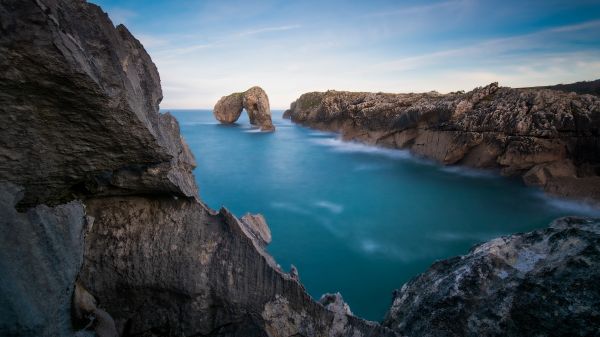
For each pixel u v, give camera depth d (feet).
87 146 18.86
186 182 27.78
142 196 25.81
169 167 23.79
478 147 133.18
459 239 83.35
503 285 25.02
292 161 178.19
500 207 103.71
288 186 128.98
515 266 26.45
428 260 71.67
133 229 25.02
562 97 117.50
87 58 16.30
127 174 23.06
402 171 150.20
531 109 118.32
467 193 116.98
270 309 25.61
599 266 21.52
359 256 72.74
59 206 17.15
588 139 105.50
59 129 17.33
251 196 116.37
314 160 179.93
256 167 163.94
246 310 25.49
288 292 25.89
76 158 19.04
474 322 24.14
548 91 122.62
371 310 54.34
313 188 126.31
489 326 23.44
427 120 160.56
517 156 116.57
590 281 21.07
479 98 146.10
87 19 17.44
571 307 20.80
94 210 24.35
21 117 15.74
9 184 15.17
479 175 133.39
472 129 132.77
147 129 20.03
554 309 21.36
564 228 26.71
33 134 16.62
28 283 14.33
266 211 100.99
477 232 87.81
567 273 22.45
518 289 23.94
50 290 15.21
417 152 166.61
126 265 24.61
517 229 89.61
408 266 68.80
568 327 20.24
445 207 104.78
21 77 14.38
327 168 160.04
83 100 16.52
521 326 22.21
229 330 25.08
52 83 15.23
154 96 24.73
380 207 105.29
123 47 20.67
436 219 95.40
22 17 13.46
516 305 23.15
